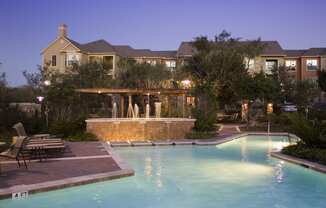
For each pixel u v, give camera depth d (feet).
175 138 69.41
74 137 62.34
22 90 97.14
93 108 91.91
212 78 111.14
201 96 96.07
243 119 113.91
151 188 30.45
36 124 66.23
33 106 83.56
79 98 82.02
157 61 137.39
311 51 156.56
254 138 76.13
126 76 113.39
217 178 34.86
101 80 101.91
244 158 47.98
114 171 33.24
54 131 64.34
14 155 35.70
